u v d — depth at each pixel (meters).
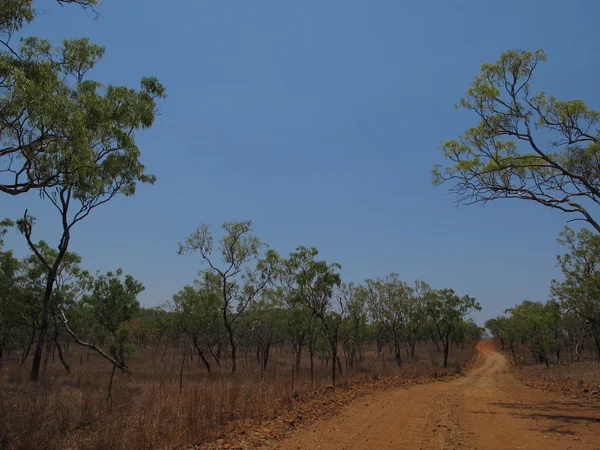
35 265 25.92
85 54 14.24
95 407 9.84
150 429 7.82
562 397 17.81
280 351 55.81
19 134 9.88
